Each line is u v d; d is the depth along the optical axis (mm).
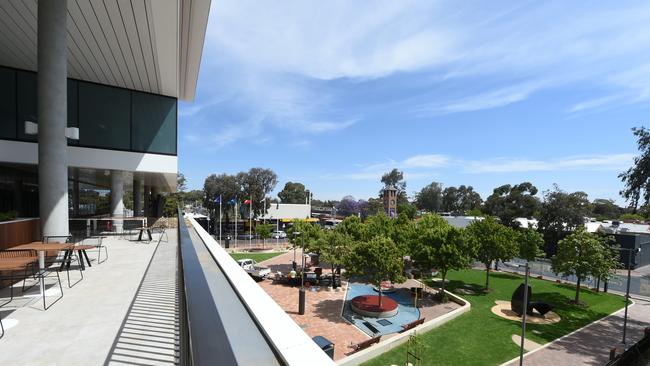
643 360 16234
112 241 11492
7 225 6688
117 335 3668
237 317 2027
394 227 33438
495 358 14922
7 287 5512
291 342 1460
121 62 12977
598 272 23656
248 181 64250
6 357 3143
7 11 9367
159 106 16688
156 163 16391
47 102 7629
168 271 6828
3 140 12852
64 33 7930
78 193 23984
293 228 35000
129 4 9328
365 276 21578
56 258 7512
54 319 4133
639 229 49812
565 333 18297
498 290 27625
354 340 16328
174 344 3273
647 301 25766
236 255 40156
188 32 11773
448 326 18625
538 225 48562
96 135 14781
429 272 32719
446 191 111562
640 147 20906
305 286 26797
